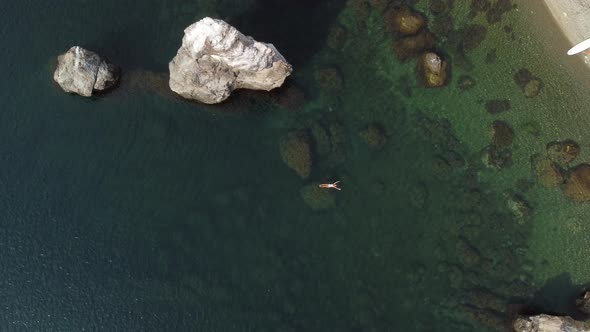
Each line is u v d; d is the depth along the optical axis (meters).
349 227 40.03
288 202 40.03
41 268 38.41
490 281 39.84
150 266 38.44
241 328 37.66
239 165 40.50
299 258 39.22
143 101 41.03
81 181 39.75
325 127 41.56
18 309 37.81
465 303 39.16
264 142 41.03
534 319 37.72
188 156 40.44
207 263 38.66
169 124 40.81
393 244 40.03
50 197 39.38
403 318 38.69
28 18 42.19
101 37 41.94
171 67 39.41
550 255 40.59
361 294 38.91
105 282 38.22
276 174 40.44
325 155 41.12
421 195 40.97
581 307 38.81
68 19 42.22
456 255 40.16
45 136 40.47
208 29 35.34
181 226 39.19
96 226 39.06
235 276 38.56
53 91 41.00
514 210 41.19
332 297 38.69
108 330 37.53
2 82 41.19
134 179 39.88
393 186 41.06
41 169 39.84
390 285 39.25
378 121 42.16
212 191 39.94
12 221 39.00
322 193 40.06
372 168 41.25
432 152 41.94
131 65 41.50
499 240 40.72
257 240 39.31
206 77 39.00
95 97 40.84
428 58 42.28
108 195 39.56
